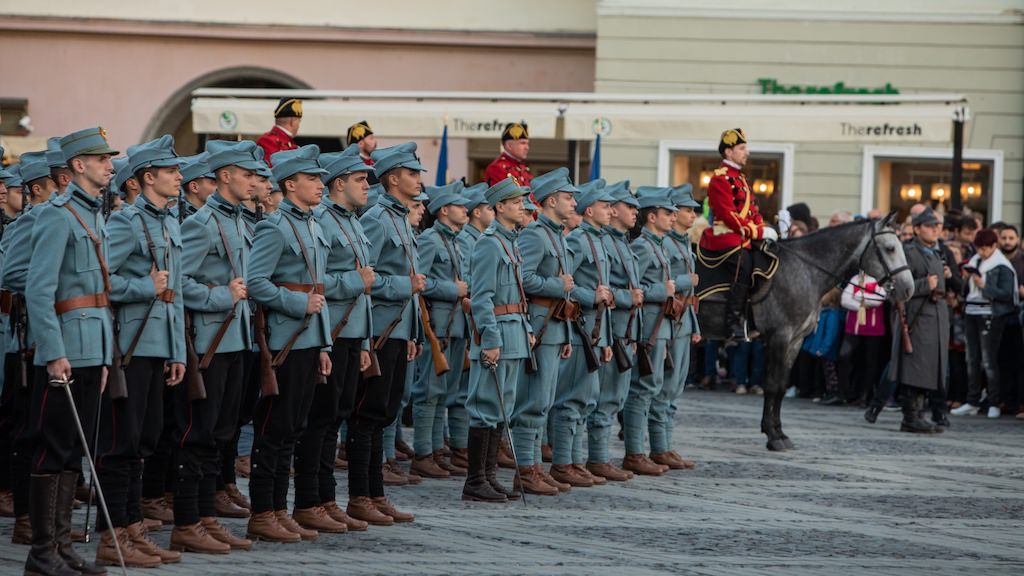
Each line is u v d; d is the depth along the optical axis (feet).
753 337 145.48
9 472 97.91
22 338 88.74
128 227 82.79
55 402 77.56
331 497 95.50
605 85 251.80
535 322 112.68
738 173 146.82
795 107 197.06
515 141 146.72
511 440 106.42
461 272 122.93
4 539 90.07
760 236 145.59
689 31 250.16
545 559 85.40
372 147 139.64
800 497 113.91
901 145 247.50
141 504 86.89
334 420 94.17
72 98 277.23
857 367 196.54
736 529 98.27
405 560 84.28
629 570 82.53
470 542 90.84
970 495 117.08
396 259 102.78
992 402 183.62
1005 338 186.39
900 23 247.70
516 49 275.80
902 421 167.32
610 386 121.39
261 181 90.22
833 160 248.73
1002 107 247.91
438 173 197.16
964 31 247.09
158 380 83.76
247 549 87.30
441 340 121.80
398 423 131.75
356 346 95.50
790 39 248.93
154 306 82.74
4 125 276.41
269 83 286.25
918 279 163.32
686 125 197.67
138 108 277.85
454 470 125.39
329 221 95.61
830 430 163.12
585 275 118.01
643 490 116.37
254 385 97.76
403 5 276.00
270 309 90.17
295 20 276.62
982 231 184.14
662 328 126.41
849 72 248.93
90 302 79.10
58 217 78.28
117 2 276.00
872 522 102.89
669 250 131.13
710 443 148.05
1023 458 142.31
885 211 248.73
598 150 199.72
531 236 112.98
